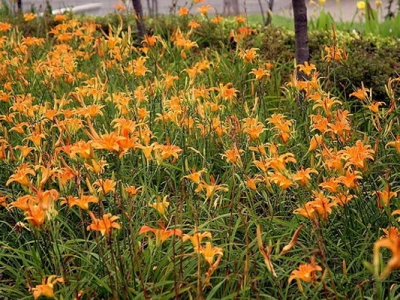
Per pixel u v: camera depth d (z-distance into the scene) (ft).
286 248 8.83
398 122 14.93
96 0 47.96
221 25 26.23
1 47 20.74
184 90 15.98
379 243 6.60
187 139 14.75
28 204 9.06
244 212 12.62
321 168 12.62
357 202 11.59
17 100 14.29
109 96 15.69
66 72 17.54
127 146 9.47
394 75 20.30
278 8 48.29
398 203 11.51
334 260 11.24
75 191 12.75
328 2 50.57
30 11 33.30
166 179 14.66
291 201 13.01
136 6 25.39
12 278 12.00
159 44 24.36
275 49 22.97
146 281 10.38
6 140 13.67
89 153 9.57
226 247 11.09
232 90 14.82
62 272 9.91
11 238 12.59
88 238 12.07
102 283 9.93
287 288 10.05
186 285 10.15
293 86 14.99
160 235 8.96
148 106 16.93
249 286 10.01
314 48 23.49
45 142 12.51
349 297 10.44
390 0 29.96
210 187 10.84
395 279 10.68
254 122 12.98
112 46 15.53
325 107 13.32
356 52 21.50
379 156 14.47
